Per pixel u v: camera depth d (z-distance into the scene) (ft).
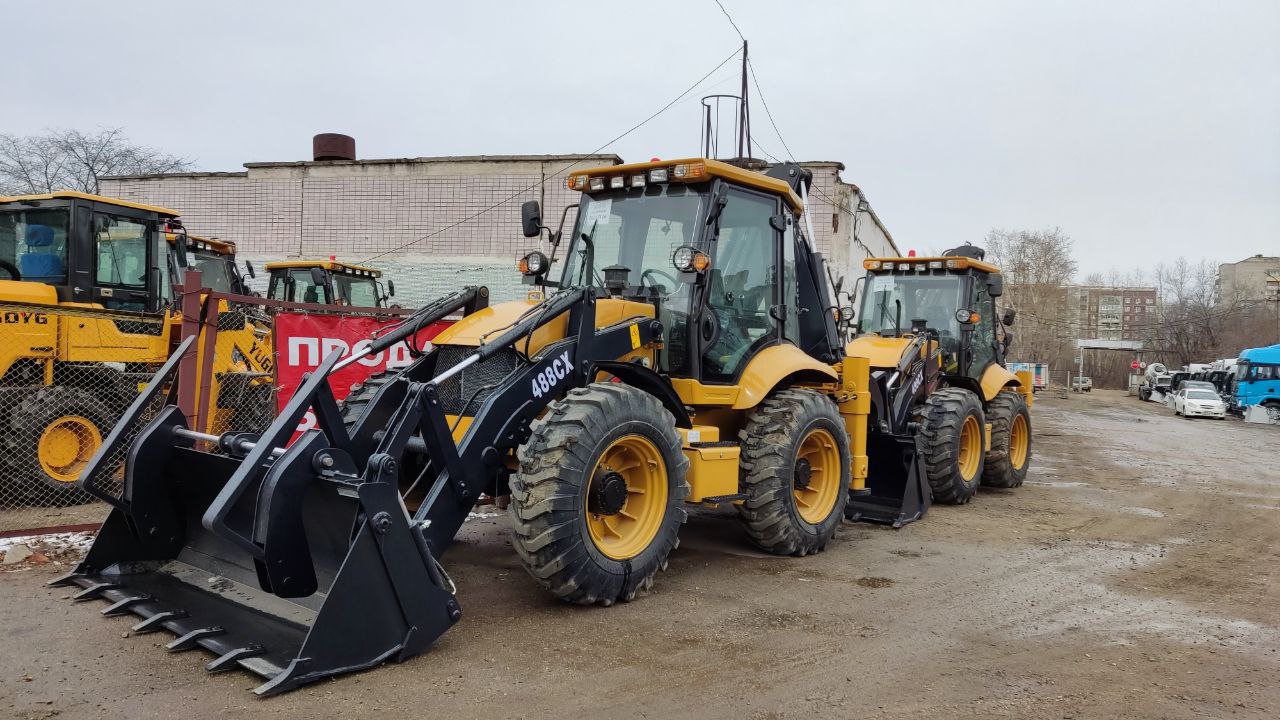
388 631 12.59
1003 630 15.20
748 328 19.88
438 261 59.21
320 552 13.38
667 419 16.57
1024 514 27.45
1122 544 23.03
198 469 14.78
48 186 80.84
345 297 45.34
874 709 11.56
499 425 15.16
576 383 16.43
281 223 61.11
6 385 24.22
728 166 18.72
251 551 12.07
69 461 24.99
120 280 27.22
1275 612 16.80
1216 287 206.08
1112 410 111.24
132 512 15.14
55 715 10.63
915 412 28.09
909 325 32.50
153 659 12.39
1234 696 12.31
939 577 18.88
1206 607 17.02
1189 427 81.46
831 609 16.17
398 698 11.37
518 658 13.04
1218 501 31.50
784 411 19.80
